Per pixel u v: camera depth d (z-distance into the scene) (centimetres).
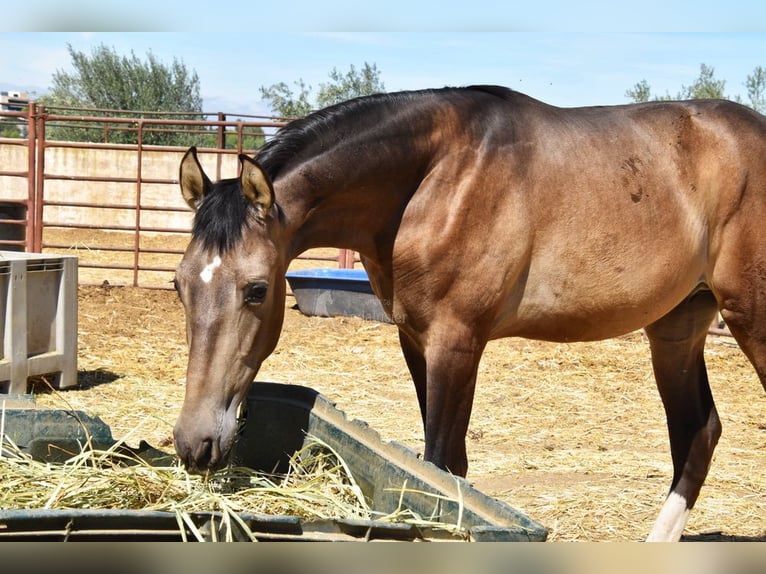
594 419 592
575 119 344
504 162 315
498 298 317
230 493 270
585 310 338
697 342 378
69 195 1720
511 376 717
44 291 604
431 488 214
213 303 257
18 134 2756
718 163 349
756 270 347
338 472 279
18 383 577
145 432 505
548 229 325
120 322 884
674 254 345
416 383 344
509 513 178
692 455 372
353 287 926
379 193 308
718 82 2052
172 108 2542
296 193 295
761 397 668
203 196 278
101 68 2470
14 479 256
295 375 703
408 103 314
